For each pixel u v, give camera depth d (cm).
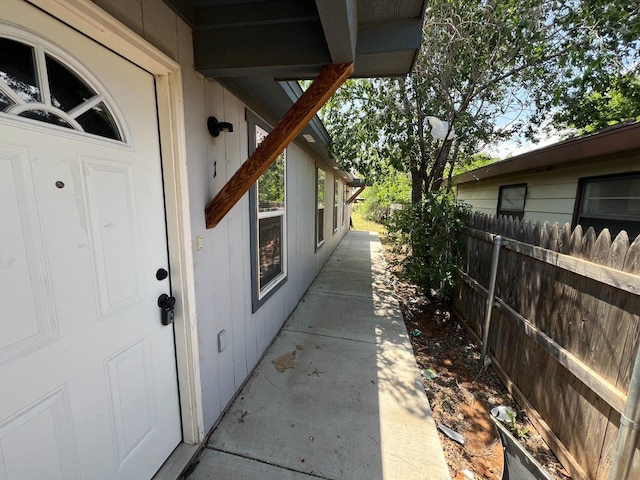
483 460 175
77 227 106
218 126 181
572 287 173
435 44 387
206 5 148
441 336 340
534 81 417
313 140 409
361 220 2189
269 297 302
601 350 150
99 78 110
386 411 213
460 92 410
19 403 90
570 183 360
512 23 350
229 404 215
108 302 120
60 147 98
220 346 198
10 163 85
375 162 528
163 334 155
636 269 132
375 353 295
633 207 276
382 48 170
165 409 159
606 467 144
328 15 114
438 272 390
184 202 151
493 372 267
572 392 169
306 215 479
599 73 376
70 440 107
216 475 162
